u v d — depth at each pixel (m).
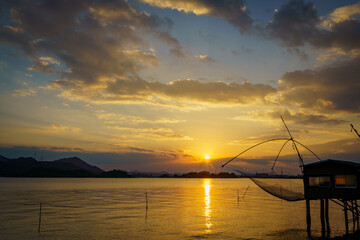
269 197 85.44
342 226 34.59
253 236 29.30
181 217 42.94
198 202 69.06
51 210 51.59
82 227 34.38
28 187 146.25
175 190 134.25
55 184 191.25
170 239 28.27
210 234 30.41
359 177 27.91
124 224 36.62
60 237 29.05
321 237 28.69
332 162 30.36
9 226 34.94
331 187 30.23
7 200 73.12
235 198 82.94
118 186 173.00
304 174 33.25
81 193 103.25
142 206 59.12
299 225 35.34
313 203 65.69
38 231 31.95
